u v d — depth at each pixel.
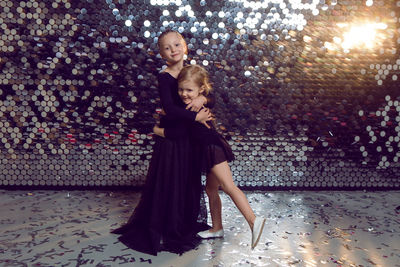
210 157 2.21
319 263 2.10
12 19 3.31
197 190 2.40
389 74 3.48
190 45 3.37
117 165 3.52
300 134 3.53
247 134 3.52
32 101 3.41
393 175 3.60
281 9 3.36
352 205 3.18
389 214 2.96
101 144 3.49
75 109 3.43
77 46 3.35
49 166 3.50
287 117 3.50
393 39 3.44
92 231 2.52
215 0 3.33
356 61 3.45
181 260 2.12
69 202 3.16
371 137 3.55
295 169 3.56
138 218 2.44
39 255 2.14
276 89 3.46
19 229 2.52
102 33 3.34
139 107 3.45
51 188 3.52
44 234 2.45
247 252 2.23
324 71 3.45
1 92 3.39
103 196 3.36
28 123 3.44
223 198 3.29
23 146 3.47
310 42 3.40
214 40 3.37
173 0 3.32
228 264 2.07
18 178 3.50
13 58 3.35
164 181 2.35
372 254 2.22
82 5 3.30
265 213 2.93
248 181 3.57
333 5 3.38
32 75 3.38
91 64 3.37
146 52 3.37
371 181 3.60
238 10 3.35
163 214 2.34
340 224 2.72
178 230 2.36
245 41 3.38
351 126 3.53
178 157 2.36
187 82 2.22
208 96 2.40
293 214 2.92
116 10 3.32
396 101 3.52
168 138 2.36
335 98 3.49
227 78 3.43
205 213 2.54
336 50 3.43
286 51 3.41
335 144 3.55
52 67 3.37
